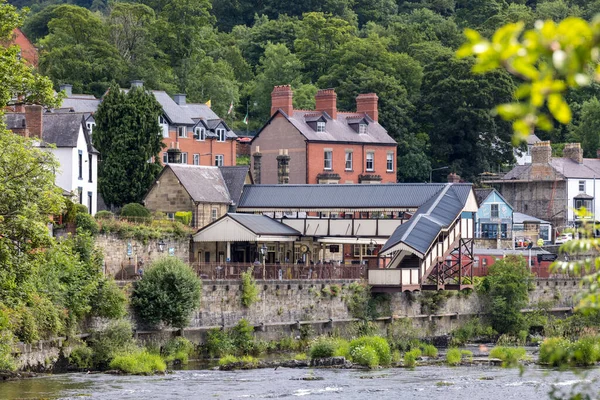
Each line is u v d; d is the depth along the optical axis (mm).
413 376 73938
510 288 114250
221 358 81125
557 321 111375
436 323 108500
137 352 77375
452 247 105938
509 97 184750
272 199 119875
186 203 117312
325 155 154000
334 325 98625
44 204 55562
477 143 184375
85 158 115938
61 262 67500
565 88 14258
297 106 193500
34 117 107688
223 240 105438
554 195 168375
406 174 179500
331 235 113062
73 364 73938
